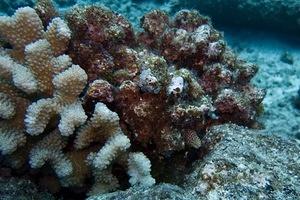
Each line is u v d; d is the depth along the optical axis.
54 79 0.19
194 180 0.17
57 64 0.20
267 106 0.49
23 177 0.20
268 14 0.59
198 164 0.21
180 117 0.21
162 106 0.21
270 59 0.59
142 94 0.20
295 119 0.47
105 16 0.23
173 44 0.26
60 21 0.20
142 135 0.21
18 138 0.19
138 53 0.24
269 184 0.16
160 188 0.14
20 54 0.21
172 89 0.20
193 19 0.28
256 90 0.27
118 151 0.18
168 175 0.23
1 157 0.20
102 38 0.22
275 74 0.55
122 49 0.23
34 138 0.20
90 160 0.19
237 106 0.25
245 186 0.16
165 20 0.28
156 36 0.27
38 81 0.19
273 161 0.18
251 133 0.21
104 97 0.20
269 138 0.20
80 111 0.18
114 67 0.23
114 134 0.19
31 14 0.20
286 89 0.52
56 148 0.19
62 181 0.20
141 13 0.58
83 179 0.20
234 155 0.18
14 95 0.19
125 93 0.20
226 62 0.27
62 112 0.18
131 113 0.20
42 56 0.19
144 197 0.14
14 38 0.20
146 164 0.19
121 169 0.21
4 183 0.19
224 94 0.25
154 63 0.20
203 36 0.25
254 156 0.18
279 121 0.46
